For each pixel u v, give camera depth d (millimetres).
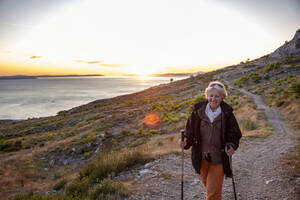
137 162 6234
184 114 28469
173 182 4508
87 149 18719
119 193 3961
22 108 149750
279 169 4883
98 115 47562
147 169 5562
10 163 16094
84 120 46031
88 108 83375
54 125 49500
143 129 23891
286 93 25422
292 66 61531
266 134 9445
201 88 76188
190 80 127438
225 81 73500
